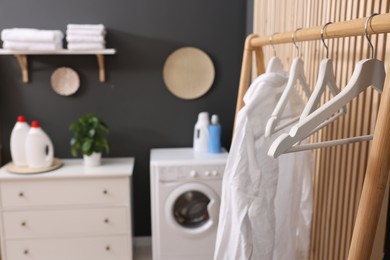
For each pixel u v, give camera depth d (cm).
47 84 273
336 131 126
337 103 77
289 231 127
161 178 242
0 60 266
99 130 268
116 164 263
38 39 234
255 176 108
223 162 245
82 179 242
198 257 256
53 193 242
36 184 239
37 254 248
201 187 245
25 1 260
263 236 109
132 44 274
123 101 281
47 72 271
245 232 105
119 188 246
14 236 244
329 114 77
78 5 265
